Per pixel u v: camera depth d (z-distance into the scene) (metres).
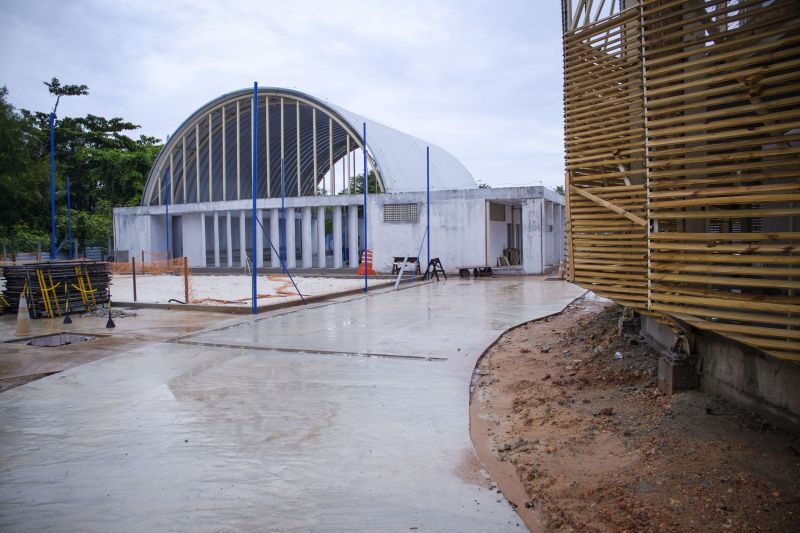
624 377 6.59
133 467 4.68
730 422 4.77
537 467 4.48
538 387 6.70
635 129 6.06
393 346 9.47
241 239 33.19
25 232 38.97
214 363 8.42
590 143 6.65
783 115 4.32
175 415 6.01
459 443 5.16
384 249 29.16
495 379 7.23
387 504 4.01
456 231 27.62
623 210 6.10
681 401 5.36
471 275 26.42
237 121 34.25
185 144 37.88
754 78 4.50
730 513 3.49
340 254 31.27
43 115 46.91
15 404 6.43
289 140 40.19
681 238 5.09
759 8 4.56
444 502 4.04
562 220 33.09
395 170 31.89
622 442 4.74
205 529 3.69
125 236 37.81
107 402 6.49
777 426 4.56
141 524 3.76
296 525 3.73
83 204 48.88
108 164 47.25
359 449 5.03
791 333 4.15
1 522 3.79
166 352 9.24
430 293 18.47
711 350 5.45
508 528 3.67
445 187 36.94
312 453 4.95
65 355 9.06
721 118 5.19
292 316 13.36
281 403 6.40
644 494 3.84
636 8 5.89
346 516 3.85
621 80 6.25
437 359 8.48
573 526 3.59
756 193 4.52
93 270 14.72
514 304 14.75
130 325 12.16
